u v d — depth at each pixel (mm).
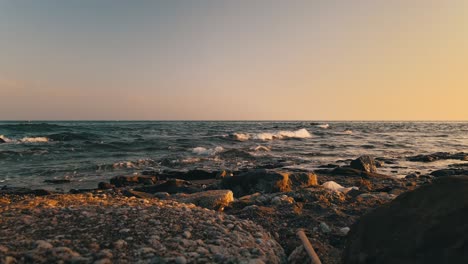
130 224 4438
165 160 18141
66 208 5207
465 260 2791
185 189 10531
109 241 3791
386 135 46031
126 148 23484
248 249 4129
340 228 5895
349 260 3660
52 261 3176
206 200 7684
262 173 10375
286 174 10477
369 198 8031
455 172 14055
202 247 3912
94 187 12055
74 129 43375
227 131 48938
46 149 21188
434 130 67438
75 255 3312
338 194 8406
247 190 10242
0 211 5066
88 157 19438
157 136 34938
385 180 12578
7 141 25891
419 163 18766
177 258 3443
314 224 6164
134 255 3471
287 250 4930
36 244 3477
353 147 27141
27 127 40094
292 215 6746
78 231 4059
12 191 10070
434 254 2992
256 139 33719
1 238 3688
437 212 3355
